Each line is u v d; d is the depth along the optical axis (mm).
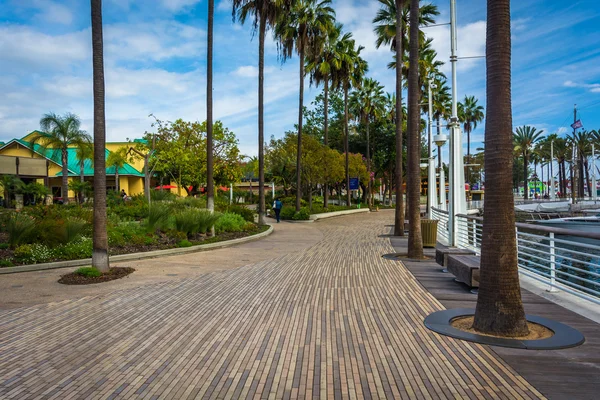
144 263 12125
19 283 9367
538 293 8000
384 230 23922
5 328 6168
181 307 7293
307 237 20016
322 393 4000
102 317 6711
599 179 93750
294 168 38031
